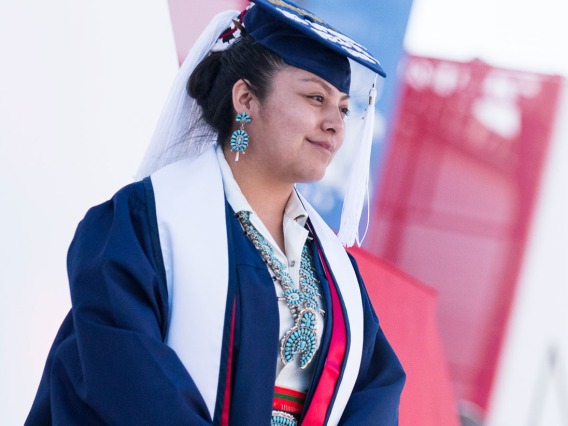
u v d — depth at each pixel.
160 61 5.10
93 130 4.70
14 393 4.23
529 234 7.04
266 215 3.32
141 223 3.05
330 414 3.15
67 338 2.97
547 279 7.04
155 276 2.93
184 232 3.04
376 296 5.02
